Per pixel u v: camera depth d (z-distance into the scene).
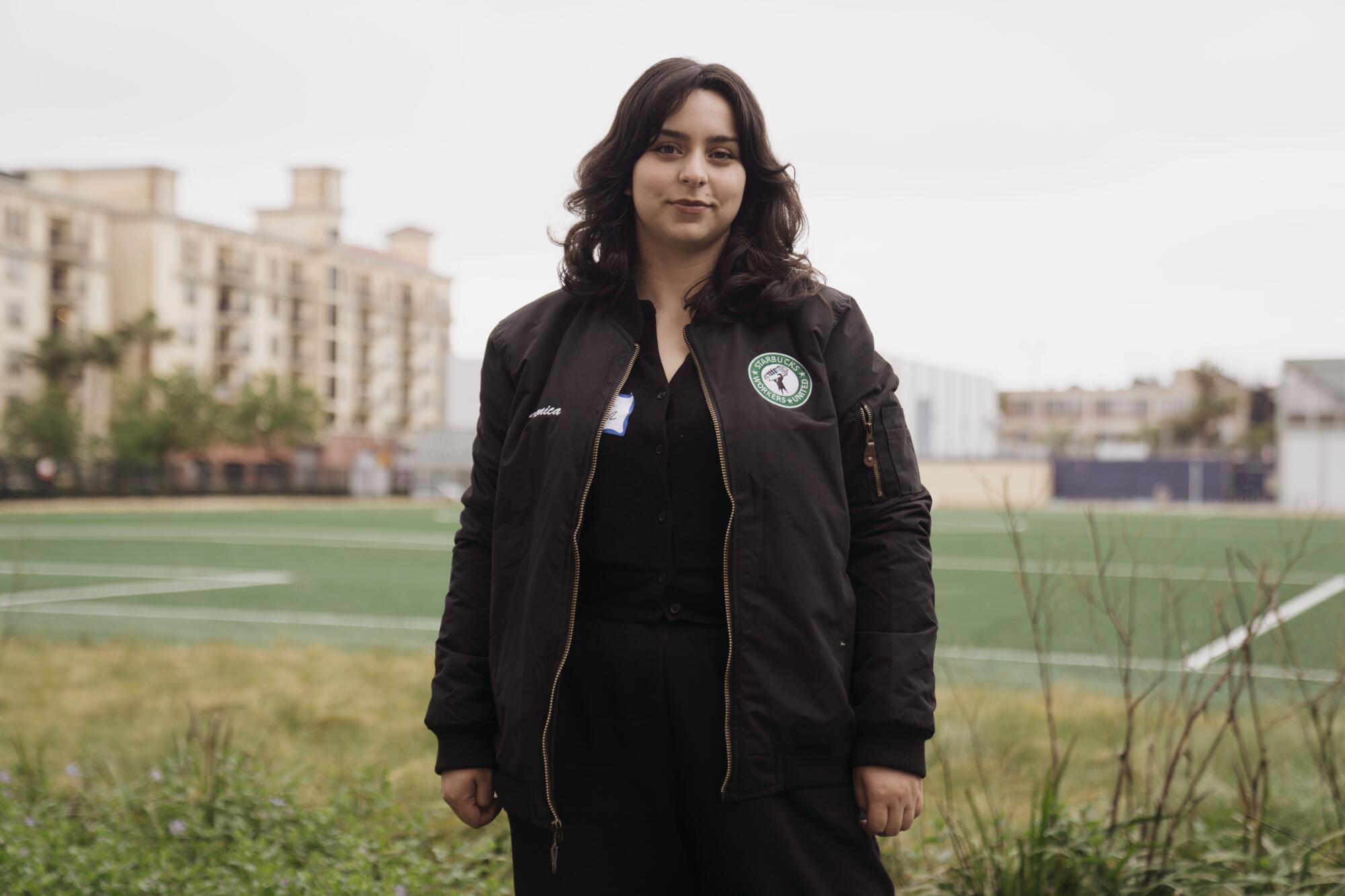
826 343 1.73
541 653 1.68
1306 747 4.17
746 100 1.78
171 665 7.05
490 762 1.83
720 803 1.63
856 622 1.69
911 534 1.70
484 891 2.85
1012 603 11.66
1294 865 2.65
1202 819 3.14
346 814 3.36
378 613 10.78
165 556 17.67
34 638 8.21
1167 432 87.94
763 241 1.78
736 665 1.61
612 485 1.70
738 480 1.62
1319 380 46.06
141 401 57.75
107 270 63.00
